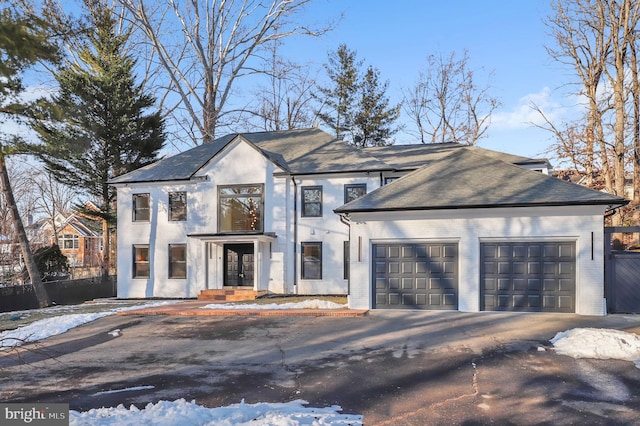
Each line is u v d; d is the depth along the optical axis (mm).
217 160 21906
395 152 23750
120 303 20297
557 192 14086
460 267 14352
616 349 9102
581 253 13484
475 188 15133
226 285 21734
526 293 13930
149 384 7762
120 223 23047
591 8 27031
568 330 10695
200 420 5684
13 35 6242
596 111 26344
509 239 14078
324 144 24031
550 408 6289
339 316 13883
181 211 22500
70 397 7121
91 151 29875
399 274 14898
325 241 20641
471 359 8906
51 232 51812
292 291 20750
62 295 24188
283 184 21094
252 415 5945
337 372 8250
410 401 6664
